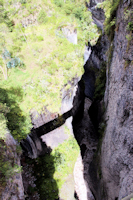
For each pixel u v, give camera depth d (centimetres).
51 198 1630
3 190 830
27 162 1764
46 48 2036
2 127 960
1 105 1130
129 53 991
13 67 1678
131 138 911
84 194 1750
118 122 1143
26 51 1983
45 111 1592
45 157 1883
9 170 886
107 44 2184
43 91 1600
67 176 1862
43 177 1738
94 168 1792
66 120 2119
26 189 1579
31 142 1689
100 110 2131
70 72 1803
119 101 1145
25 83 1575
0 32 2008
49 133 1958
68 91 1864
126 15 1031
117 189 1109
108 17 1748
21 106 1422
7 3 2261
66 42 2141
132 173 859
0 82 1538
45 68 1762
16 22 2242
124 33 1120
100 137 1855
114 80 1410
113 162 1194
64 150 2011
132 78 912
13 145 1135
